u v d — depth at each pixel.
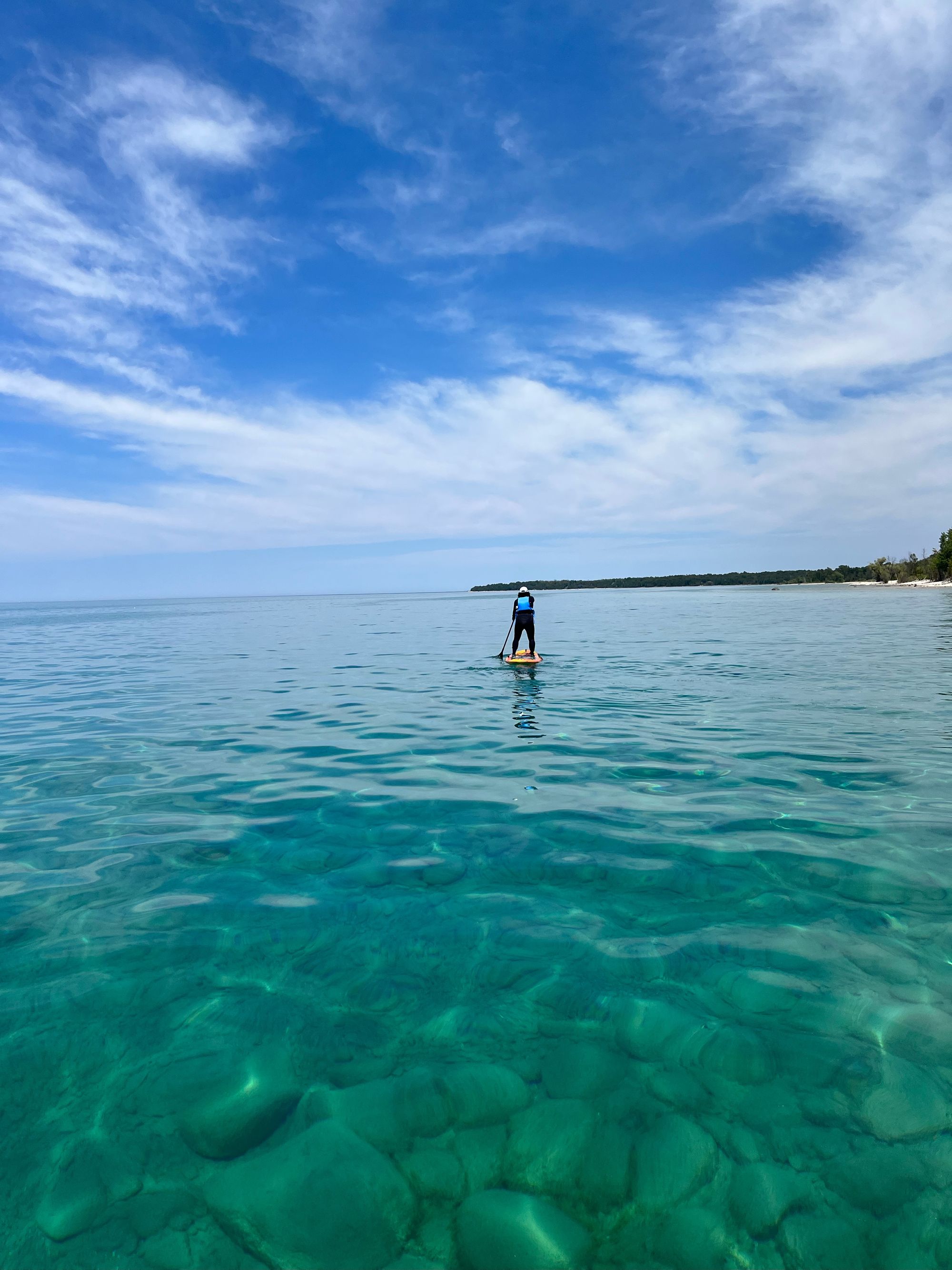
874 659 15.08
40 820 5.10
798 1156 2.01
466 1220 1.84
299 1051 2.48
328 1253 1.75
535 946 3.17
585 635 24.48
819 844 4.37
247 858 4.30
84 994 2.84
